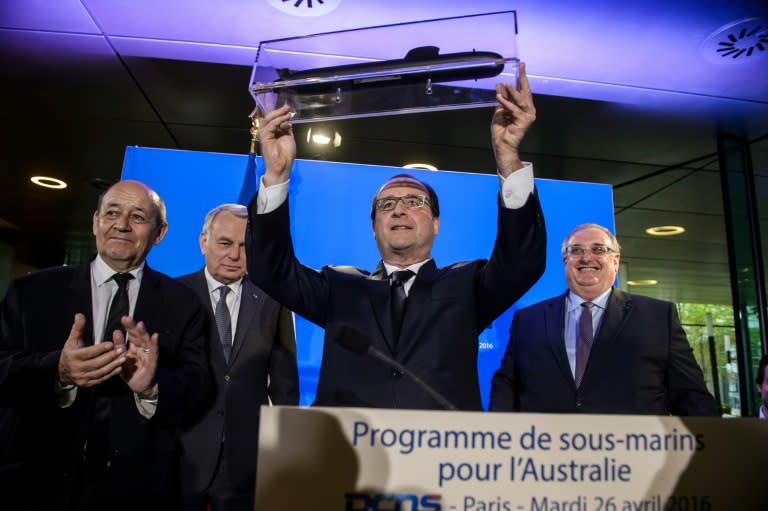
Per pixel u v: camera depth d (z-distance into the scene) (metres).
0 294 5.88
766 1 2.44
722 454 0.97
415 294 1.82
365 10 2.55
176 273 3.10
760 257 3.62
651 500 0.93
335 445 0.90
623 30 2.67
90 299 1.84
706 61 2.89
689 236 5.25
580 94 3.21
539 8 2.54
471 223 3.34
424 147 3.83
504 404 2.30
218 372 2.22
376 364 1.68
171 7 2.59
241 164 3.26
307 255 3.21
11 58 3.05
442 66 1.52
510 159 1.66
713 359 6.30
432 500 0.89
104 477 1.63
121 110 3.56
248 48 2.87
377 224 1.97
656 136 3.66
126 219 1.94
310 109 1.68
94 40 2.87
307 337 3.02
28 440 1.60
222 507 1.98
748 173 3.71
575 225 3.41
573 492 0.92
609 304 2.32
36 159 4.30
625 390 2.09
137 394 1.64
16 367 1.54
